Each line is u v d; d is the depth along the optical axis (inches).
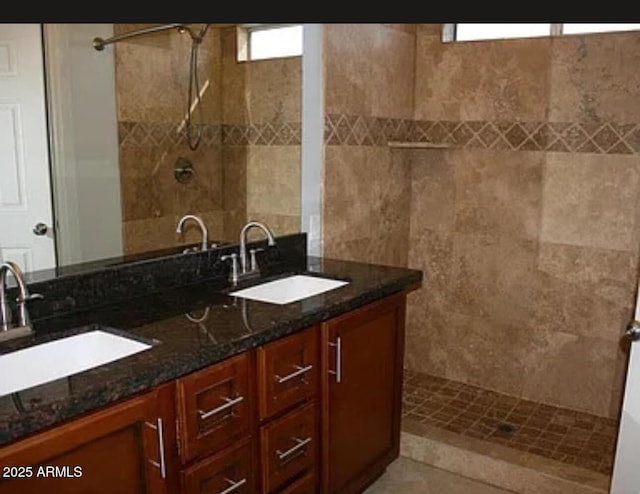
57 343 64.1
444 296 131.3
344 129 106.8
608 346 113.7
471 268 127.0
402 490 99.1
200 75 93.6
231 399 65.4
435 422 113.2
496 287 124.6
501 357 126.2
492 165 120.9
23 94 73.7
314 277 95.6
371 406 91.1
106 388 51.6
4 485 46.1
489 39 117.7
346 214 110.9
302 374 75.3
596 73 107.2
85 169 80.7
